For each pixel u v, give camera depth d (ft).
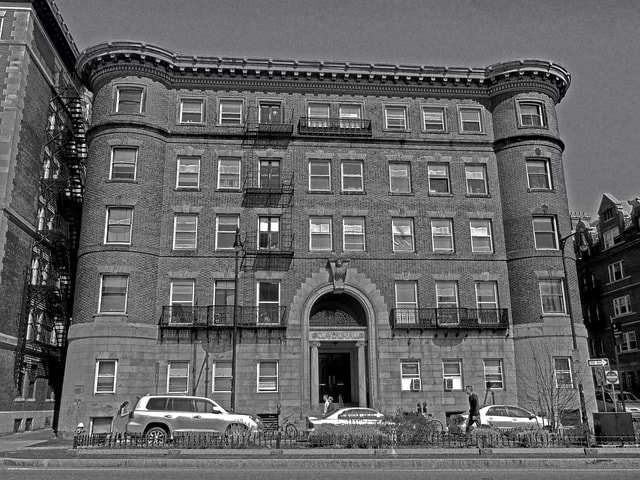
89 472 45.91
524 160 117.29
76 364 98.27
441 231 115.55
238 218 111.14
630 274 181.37
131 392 97.60
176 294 106.42
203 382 101.81
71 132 128.98
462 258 113.70
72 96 129.80
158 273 106.22
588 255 203.00
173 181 111.45
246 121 115.14
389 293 110.63
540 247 113.70
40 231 115.96
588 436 61.11
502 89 121.70
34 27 112.88
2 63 107.14
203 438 62.23
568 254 113.60
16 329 104.68
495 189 118.21
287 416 101.50
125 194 105.91
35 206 114.01
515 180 116.57
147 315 102.78
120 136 108.68
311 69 118.32
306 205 112.98
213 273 107.45
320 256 110.63
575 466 50.31
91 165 109.29
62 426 95.30
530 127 118.73
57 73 127.03
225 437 63.57
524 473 45.60
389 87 121.29
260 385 103.55
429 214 115.34
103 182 106.63
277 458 51.70
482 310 110.83
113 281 102.58
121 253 102.94
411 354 107.86
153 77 113.50
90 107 150.61
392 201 115.24
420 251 113.29
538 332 108.37
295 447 59.67
